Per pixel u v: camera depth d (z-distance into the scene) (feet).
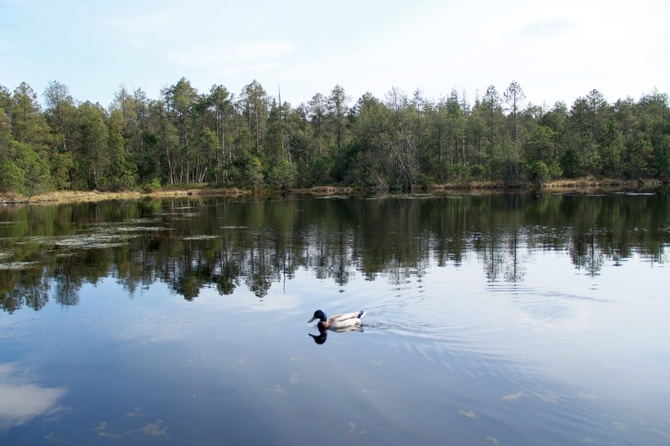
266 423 28.12
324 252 81.76
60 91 326.85
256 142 349.61
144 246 90.07
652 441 25.30
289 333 42.60
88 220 140.05
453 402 29.58
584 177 299.17
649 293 53.21
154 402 31.12
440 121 309.83
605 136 315.78
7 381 34.71
